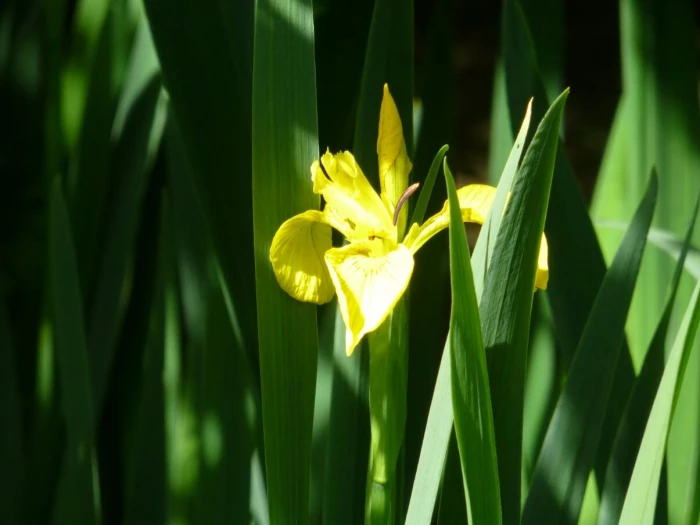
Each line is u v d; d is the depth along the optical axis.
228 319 1.22
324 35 1.21
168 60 1.15
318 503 1.21
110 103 1.27
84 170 1.26
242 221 1.16
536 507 1.13
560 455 1.13
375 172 1.17
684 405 1.26
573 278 1.19
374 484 1.09
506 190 1.07
